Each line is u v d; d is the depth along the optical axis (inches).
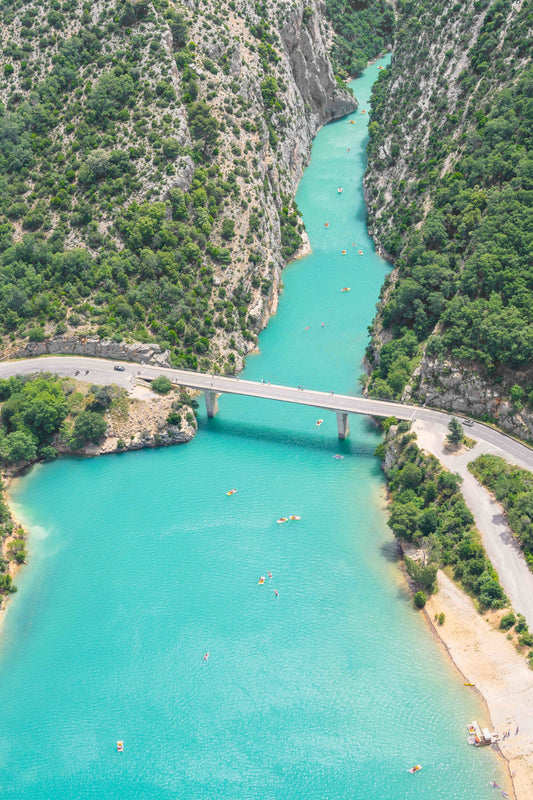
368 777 7406.5
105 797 7421.3
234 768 7549.2
